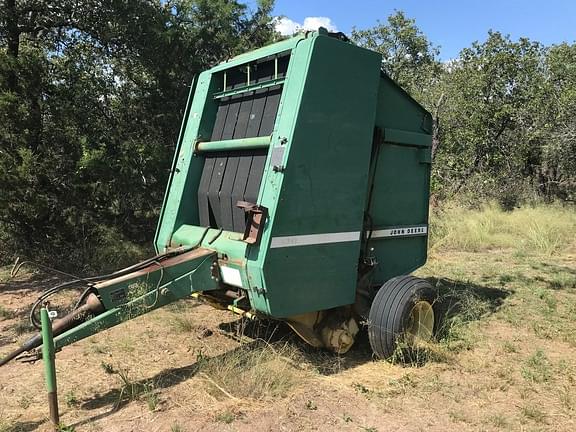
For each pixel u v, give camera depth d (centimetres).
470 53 2044
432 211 1459
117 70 1009
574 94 1784
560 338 578
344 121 470
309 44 447
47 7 930
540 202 1877
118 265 912
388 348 491
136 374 474
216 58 1063
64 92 918
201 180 554
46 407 414
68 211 896
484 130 1973
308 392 439
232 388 434
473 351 538
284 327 589
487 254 1081
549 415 408
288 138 436
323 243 465
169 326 603
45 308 378
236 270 455
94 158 870
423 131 590
